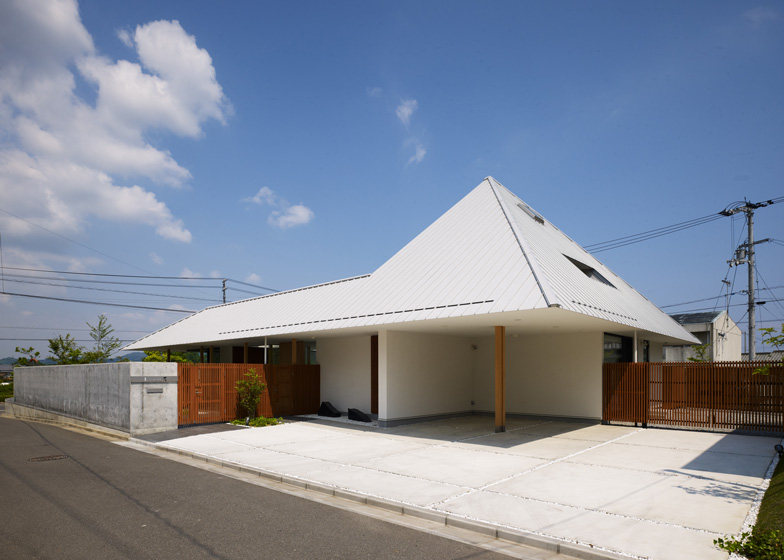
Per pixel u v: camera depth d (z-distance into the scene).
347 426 16.17
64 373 20.03
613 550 5.39
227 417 16.89
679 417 15.25
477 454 11.13
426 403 17.36
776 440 13.12
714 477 8.89
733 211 26.72
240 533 6.00
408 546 5.66
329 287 20.78
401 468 9.62
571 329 16.14
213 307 29.83
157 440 13.20
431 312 13.19
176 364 15.43
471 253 15.01
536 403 18.23
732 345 36.62
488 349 19.62
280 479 8.88
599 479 8.73
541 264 13.05
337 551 5.46
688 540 5.70
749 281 26.30
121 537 5.79
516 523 6.30
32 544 5.53
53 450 12.12
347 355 19.55
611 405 16.47
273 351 25.81
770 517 6.20
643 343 22.61
